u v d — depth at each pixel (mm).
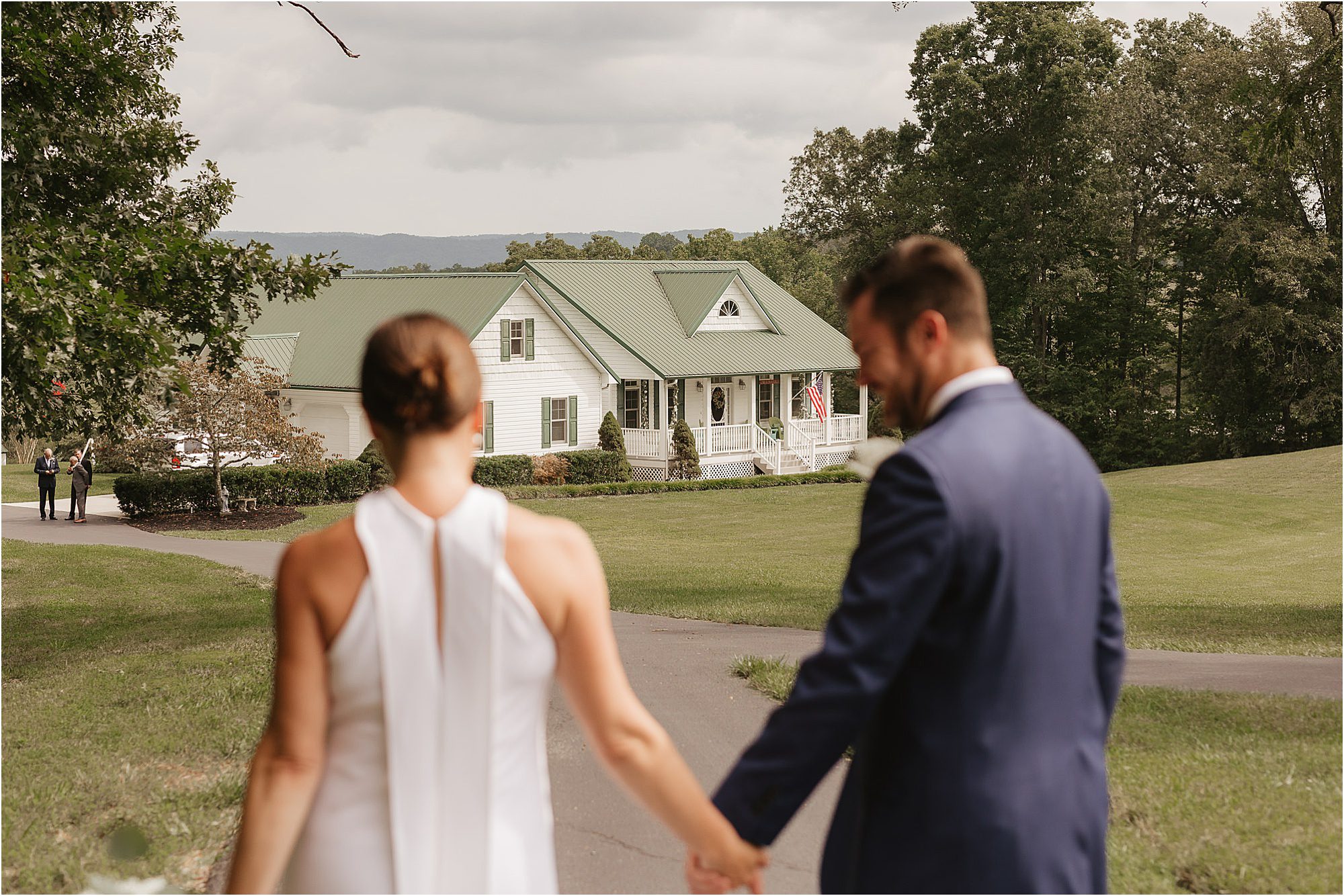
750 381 42594
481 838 1942
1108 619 2346
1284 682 8055
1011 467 2141
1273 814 4836
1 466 31594
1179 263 52188
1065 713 2143
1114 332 51781
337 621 1956
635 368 38906
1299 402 44844
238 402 27578
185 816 5258
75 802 5512
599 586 2096
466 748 1952
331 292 41188
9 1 11562
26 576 17656
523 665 1986
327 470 30484
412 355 2035
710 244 96125
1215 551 23422
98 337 10180
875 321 2367
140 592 16078
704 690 7664
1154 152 47406
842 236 56344
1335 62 13844
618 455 37469
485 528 1992
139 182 14055
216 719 7262
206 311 12516
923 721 2102
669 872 4586
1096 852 2162
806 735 2102
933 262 2318
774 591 15484
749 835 2150
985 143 50438
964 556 2062
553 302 38312
